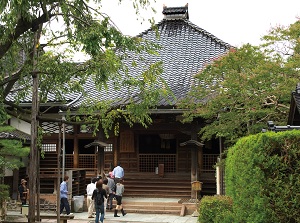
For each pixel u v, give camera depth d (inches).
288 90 545.0
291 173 282.8
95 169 1003.9
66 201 714.2
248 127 597.0
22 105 877.8
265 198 282.5
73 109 826.2
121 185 751.1
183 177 960.3
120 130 895.7
